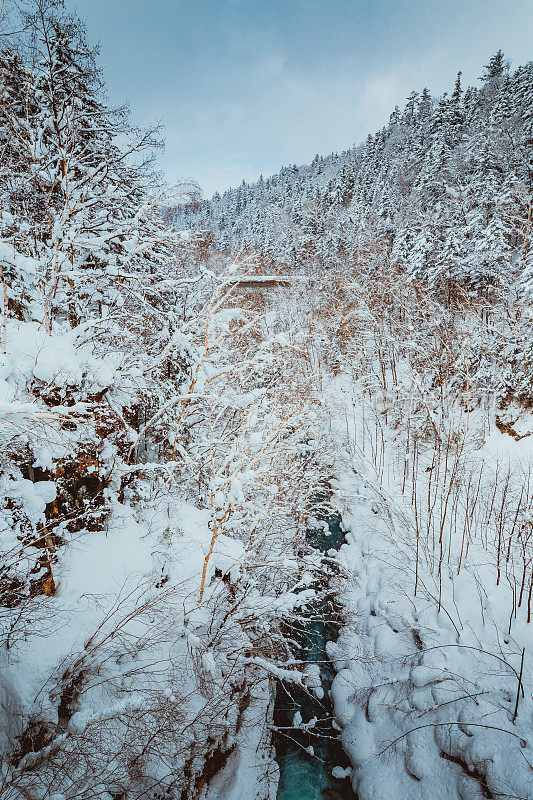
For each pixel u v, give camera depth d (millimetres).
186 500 12656
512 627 9562
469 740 7820
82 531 9617
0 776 5930
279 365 14320
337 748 9164
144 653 7930
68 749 6266
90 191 11141
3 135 9984
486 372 18234
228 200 120438
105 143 11414
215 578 10195
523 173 23766
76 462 9258
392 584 12055
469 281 21781
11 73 9547
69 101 10375
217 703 8086
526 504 12828
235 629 9234
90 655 7293
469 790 7344
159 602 8750
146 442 13438
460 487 15000
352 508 16734
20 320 10211
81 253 11289
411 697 9023
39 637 7141
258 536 11180
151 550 9953
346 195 59281
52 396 8703
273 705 9867
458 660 9219
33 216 10930
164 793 6820
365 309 25000
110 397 10031
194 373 11070
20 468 8508
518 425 16766
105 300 11656
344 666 10648
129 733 6797
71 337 9656
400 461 18375
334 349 28016
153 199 10992
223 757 8078
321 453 16625
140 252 11883
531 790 6754
